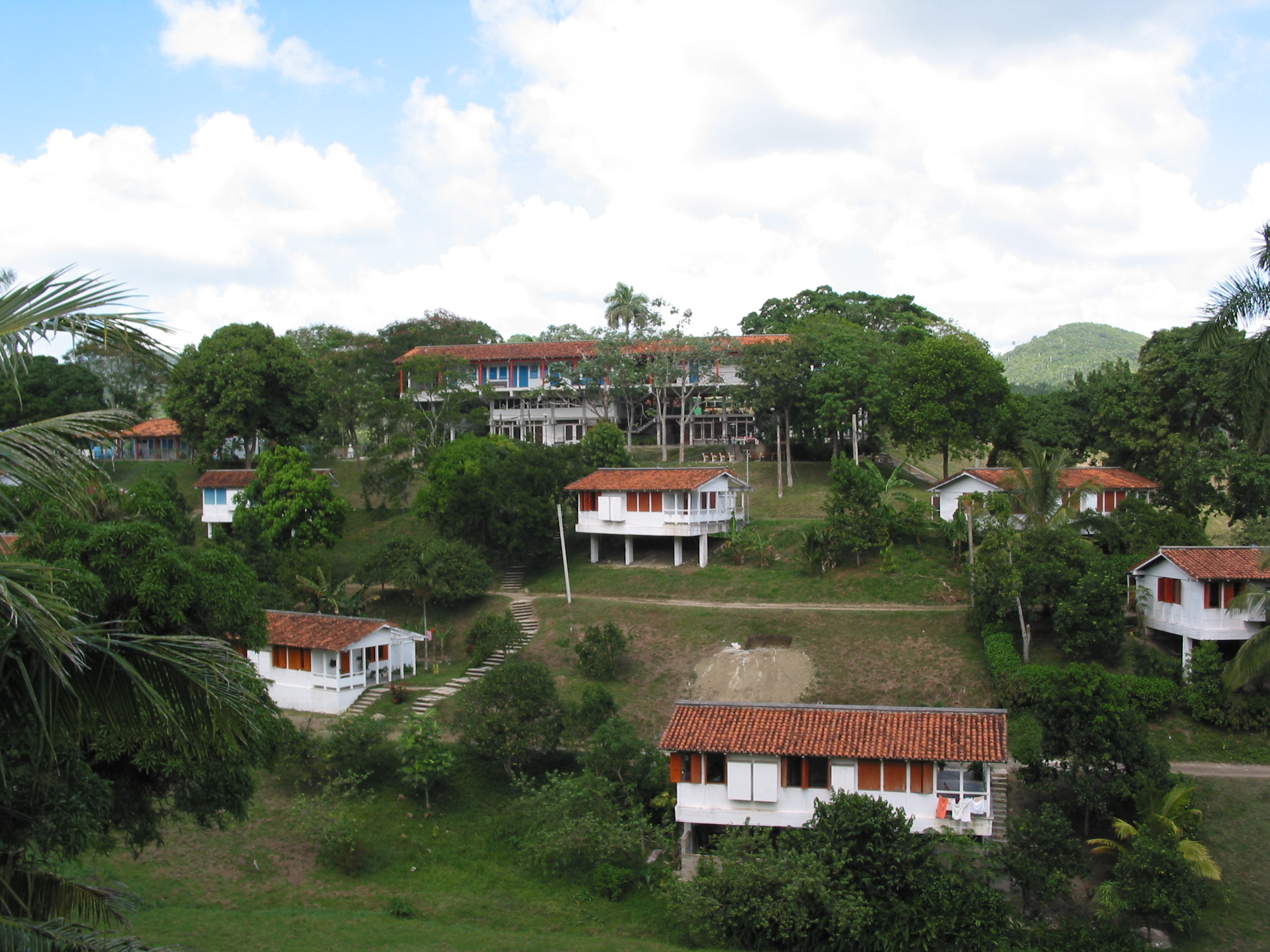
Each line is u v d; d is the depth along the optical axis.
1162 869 26.06
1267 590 35.56
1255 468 49.22
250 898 29.30
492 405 89.06
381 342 103.44
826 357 67.56
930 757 28.30
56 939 11.68
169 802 29.75
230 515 62.91
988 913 25.80
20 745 14.23
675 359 77.88
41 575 11.00
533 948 26.31
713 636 47.56
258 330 68.56
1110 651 40.16
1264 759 35.09
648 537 62.81
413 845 33.03
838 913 25.88
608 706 38.03
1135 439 56.44
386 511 68.94
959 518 51.94
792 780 29.83
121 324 10.55
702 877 27.69
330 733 37.38
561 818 32.12
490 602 55.03
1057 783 33.69
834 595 51.06
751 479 73.38
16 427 10.62
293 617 45.41
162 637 12.48
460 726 37.12
